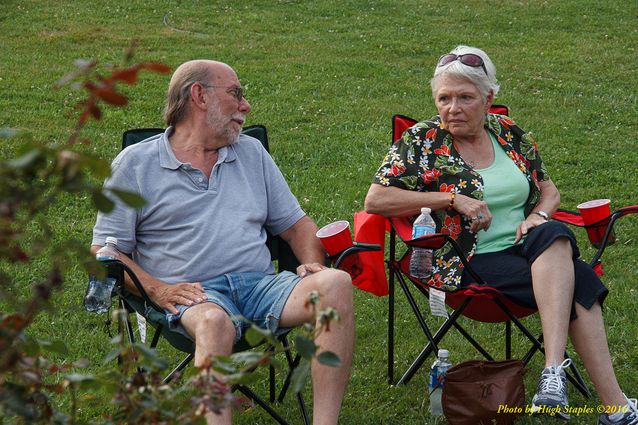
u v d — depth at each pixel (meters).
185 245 5.18
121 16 18.30
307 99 13.07
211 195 5.27
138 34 16.94
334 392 4.64
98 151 10.57
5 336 2.23
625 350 6.23
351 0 20.42
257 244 5.31
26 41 15.99
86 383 2.55
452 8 19.98
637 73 15.02
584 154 10.84
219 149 5.38
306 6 19.86
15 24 17.17
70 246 2.29
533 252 5.27
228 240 5.21
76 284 7.10
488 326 6.68
